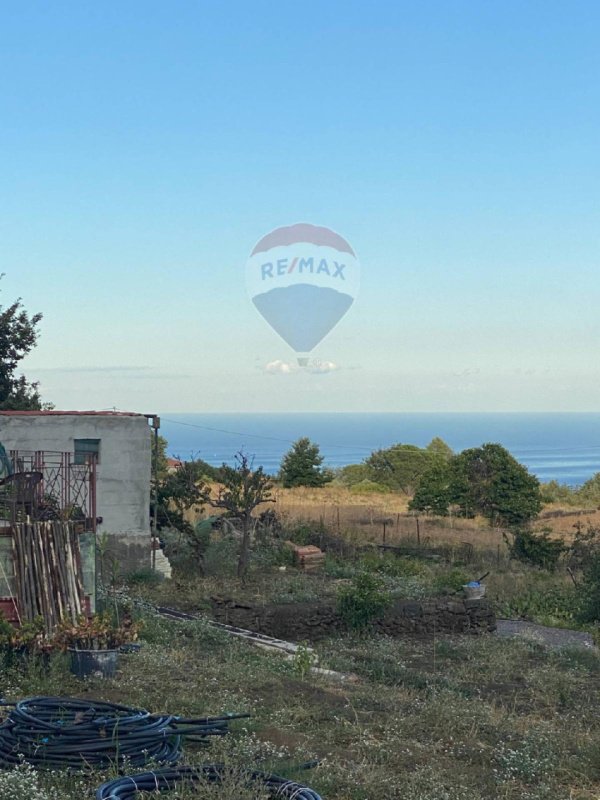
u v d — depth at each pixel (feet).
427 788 27.02
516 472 146.92
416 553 100.99
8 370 107.76
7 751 26.91
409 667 53.52
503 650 57.93
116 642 38.55
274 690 39.11
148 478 77.20
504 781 29.22
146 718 28.84
